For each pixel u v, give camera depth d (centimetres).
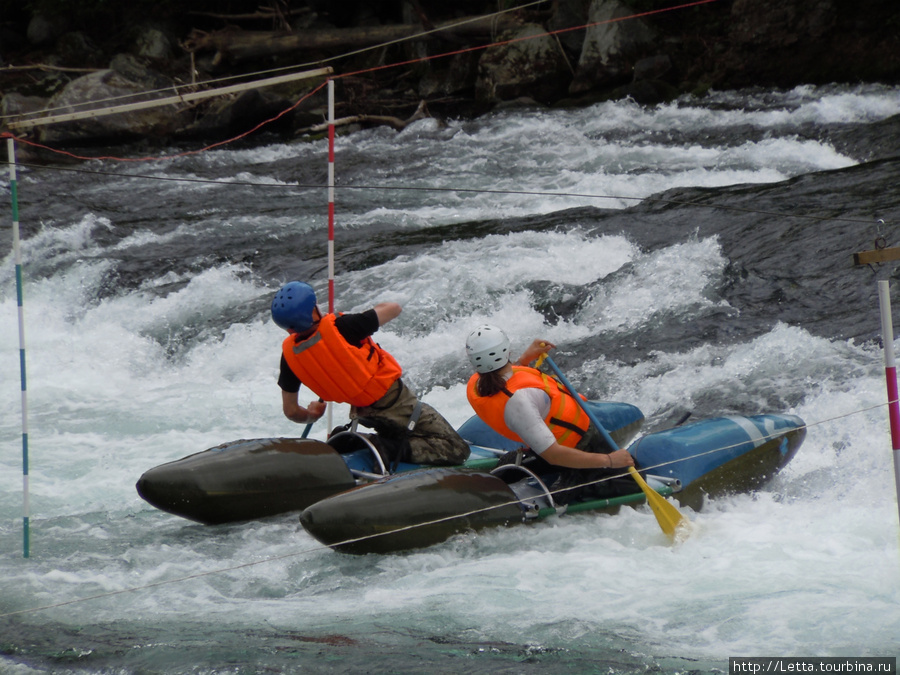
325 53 7175
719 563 1404
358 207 4528
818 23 5603
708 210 3425
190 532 1670
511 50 6316
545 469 1672
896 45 5462
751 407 2186
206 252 3894
